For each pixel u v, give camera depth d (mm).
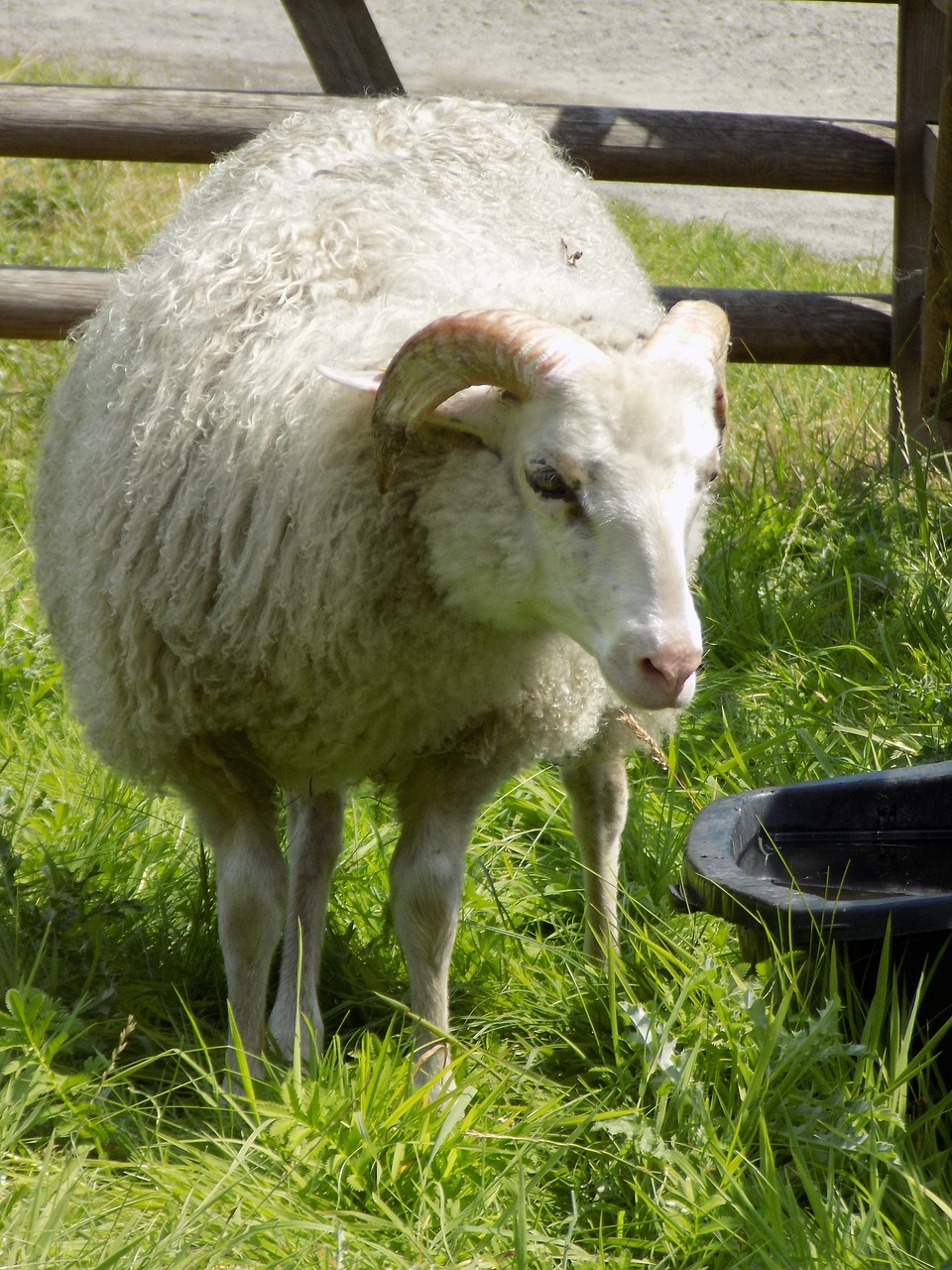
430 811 4117
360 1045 4176
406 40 19703
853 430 8102
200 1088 3939
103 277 7484
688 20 21047
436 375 3355
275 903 4023
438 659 3760
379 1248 3273
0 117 7340
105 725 4105
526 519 3465
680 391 3373
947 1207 3215
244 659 3770
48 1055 3656
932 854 4434
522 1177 3291
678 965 4215
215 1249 3096
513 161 4922
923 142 7641
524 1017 4332
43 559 4504
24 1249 3059
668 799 5172
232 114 7484
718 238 13211
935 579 6418
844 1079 3643
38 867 4676
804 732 5238
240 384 3715
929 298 7395
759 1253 3191
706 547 6812
